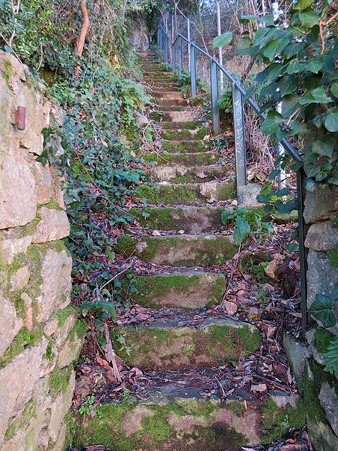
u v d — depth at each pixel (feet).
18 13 8.13
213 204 8.94
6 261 2.93
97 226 6.97
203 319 5.77
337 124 3.12
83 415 4.55
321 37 3.18
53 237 4.19
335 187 3.78
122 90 11.66
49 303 3.86
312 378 4.30
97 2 12.20
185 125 12.79
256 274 6.39
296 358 4.75
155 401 4.61
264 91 3.95
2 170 2.88
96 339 5.28
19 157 3.27
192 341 5.43
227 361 5.36
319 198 4.08
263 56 3.49
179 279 6.27
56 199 4.44
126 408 4.55
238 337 5.41
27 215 3.38
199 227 8.07
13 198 3.06
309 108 3.61
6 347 2.85
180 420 4.50
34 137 3.66
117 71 13.48
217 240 7.07
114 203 8.24
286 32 3.23
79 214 6.66
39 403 3.53
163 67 21.09
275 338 5.39
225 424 4.49
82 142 8.48
